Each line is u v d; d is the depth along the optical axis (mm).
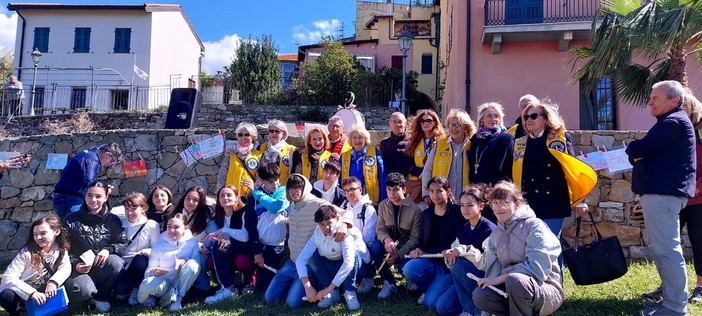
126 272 4020
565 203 3420
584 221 4969
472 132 3996
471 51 10883
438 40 18797
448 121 4012
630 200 4871
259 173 4227
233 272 4156
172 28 20234
